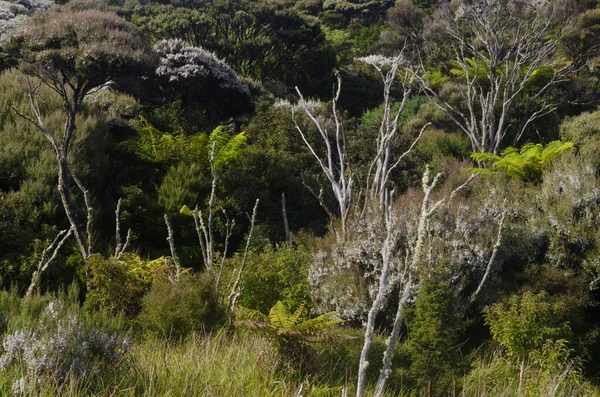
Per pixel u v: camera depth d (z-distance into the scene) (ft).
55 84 32.91
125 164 40.98
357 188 42.86
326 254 26.99
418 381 16.11
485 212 28.40
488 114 51.85
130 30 39.81
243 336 17.94
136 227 35.91
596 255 26.12
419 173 45.91
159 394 12.01
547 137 55.77
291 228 39.22
